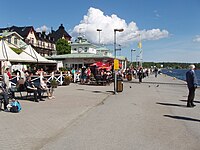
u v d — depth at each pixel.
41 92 14.96
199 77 51.94
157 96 17.92
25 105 12.72
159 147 6.31
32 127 8.22
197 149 6.20
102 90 21.62
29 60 24.39
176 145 6.49
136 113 11.01
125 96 17.69
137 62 66.06
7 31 65.25
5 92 11.45
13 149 6.01
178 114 10.95
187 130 8.10
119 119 9.68
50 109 11.64
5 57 21.77
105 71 32.00
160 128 8.31
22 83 14.80
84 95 17.56
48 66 38.53
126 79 42.62
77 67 57.94
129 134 7.51
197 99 16.95
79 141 6.76
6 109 11.26
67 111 11.20
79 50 70.12
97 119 9.66
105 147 6.25
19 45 61.69
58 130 7.92
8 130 7.77
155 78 47.28
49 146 6.29
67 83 26.97
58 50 81.69
